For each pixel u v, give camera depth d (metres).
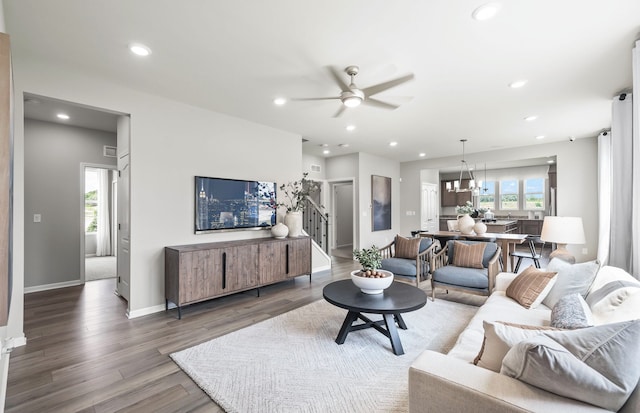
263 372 2.29
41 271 4.59
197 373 2.27
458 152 7.29
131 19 2.17
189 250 3.48
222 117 4.30
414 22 2.22
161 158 3.67
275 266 4.46
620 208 3.19
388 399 1.97
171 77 3.12
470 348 1.78
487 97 3.67
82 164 4.97
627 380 1.03
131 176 3.43
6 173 1.10
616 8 2.06
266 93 3.54
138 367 2.37
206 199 4.08
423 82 3.25
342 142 6.14
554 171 9.35
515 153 6.67
